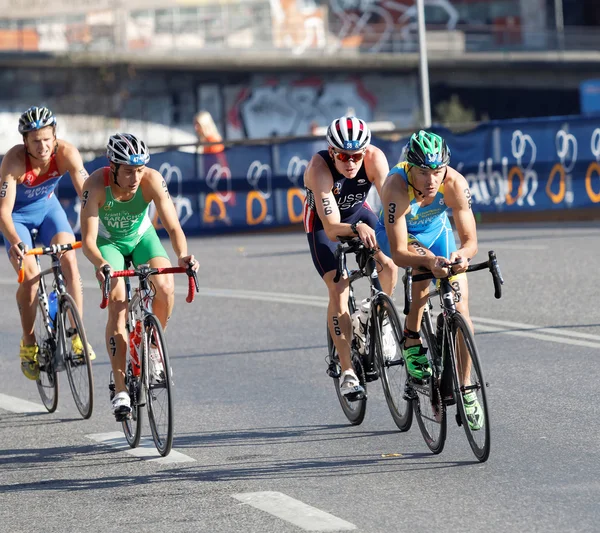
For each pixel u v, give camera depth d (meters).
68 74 196.00
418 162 16.58
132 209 19.45
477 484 15.74
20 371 27.20
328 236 19.48
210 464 17.77
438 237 18.70
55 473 17.81
